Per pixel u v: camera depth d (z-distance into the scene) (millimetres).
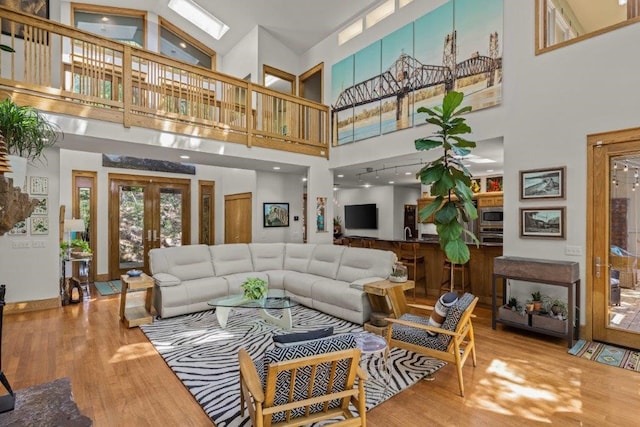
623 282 3662
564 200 4020
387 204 10859
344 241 8133
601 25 6074
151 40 7621
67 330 4137
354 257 5184
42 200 5035
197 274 5281
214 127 5496
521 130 4363
